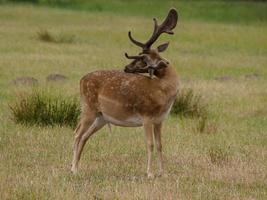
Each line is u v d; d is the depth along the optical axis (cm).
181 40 6362
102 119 2211
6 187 1928
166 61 2127
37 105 2914
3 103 3291
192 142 2670
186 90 3600
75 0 9294
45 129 2803
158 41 6219
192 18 8400
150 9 8962
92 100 2178
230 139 2756
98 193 1912
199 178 2139
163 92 2122
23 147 2497
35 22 7225
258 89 3981
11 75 4141
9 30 6456
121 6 9100
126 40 6216
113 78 2150
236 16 8625
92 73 2202
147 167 2220
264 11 8962
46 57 4931
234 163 2320
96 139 2680
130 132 2839
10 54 5016
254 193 1980
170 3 9281
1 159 2309
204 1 9575
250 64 5125
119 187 1980
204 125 2903
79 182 2053
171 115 3228
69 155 2405
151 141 2127
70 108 2919
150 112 2123
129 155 2458
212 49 5934
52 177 2075
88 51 5409
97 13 8525
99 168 2261
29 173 2117
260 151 2538
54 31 6531
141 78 2138
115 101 2127
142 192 1916
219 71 4709
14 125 2847
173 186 2011
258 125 3067
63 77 4056
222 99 3644
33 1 9206
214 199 1905
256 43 6400
